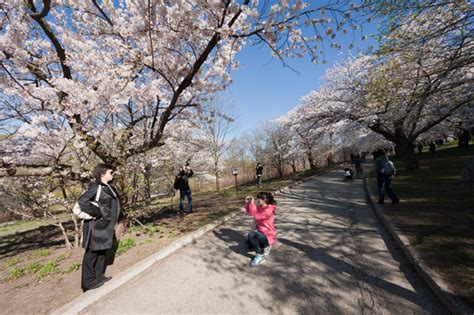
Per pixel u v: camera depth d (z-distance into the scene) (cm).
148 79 664
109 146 514
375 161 635
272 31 416
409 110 1012
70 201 521
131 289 302
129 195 562
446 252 305
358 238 421
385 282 273
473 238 338
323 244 405
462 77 660
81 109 454
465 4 379
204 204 954
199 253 407
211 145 1725
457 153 1723
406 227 417
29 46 465
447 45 454
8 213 907
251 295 270
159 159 672
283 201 839
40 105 508
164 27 457
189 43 482
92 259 301
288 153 2447
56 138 487
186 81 480
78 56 474
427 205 545
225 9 379
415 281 270
